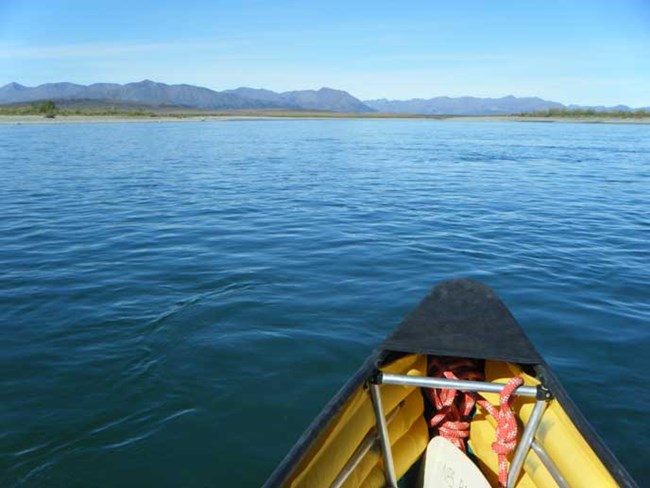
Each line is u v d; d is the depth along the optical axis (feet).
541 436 3.86
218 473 5.16
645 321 8.43
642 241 13.46
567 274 10.68
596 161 33.76
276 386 6.53
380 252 12.14
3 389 6.42
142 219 15.56
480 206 18.33
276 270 10.68
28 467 5.20
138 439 5.60
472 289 4.96
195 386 6.52
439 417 4.46
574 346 7.63
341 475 3.67
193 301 8.96
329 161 32.81
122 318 8.31
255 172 26.91
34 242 12.82
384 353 4.17
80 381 6.61
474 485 3.93
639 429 5.82
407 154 38.19
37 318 8.31
